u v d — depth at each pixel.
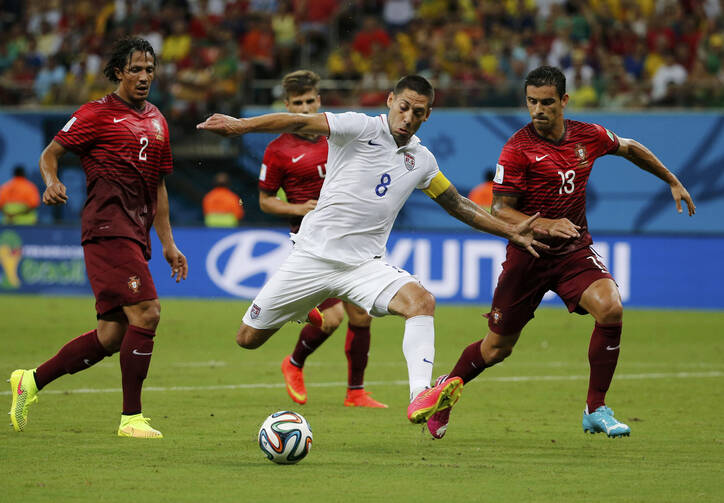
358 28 84.62
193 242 69.75
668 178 26.31
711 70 78.69
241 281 68.88
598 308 23.86
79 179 76.31
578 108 75.31
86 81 83.25
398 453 22.25
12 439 23.25
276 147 30.81
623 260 66.56
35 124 76.31
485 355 25.73
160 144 24.34
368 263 23.61
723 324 57.69
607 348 23.98
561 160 24.58
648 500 17.42
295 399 30.92
